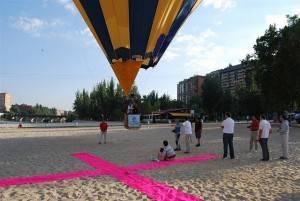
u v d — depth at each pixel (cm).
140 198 926
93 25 1973
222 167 1393
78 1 1948
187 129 1842
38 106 17612
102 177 1215
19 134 3481
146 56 2020
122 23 1914
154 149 2050
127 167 1418
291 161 1527
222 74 16112
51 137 3039
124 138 2866
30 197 944
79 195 959
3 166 1465
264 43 5028
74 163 1537
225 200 905
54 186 1079
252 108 8162
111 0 1867
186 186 1061
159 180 1152
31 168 1412
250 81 6212
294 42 4553
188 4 1973
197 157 1677
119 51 1991
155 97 12225
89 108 11312
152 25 1933
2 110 18675
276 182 1109
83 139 2805
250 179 1155
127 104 2058
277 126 4872
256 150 1909
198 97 10581
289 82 4638
